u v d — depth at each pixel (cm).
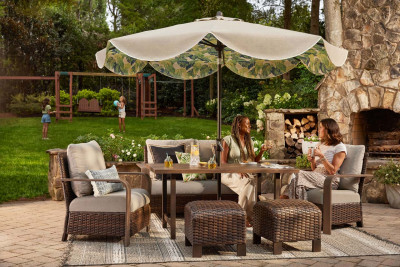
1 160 1027
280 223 414
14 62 2233
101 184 457
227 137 563
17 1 2141
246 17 1694
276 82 1398
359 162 530
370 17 768
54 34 2369
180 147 647
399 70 740
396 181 646
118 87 2433
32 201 703
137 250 425
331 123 540
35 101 2053
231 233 407
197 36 396
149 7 3194
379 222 561
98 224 448
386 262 390
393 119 804
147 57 398
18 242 453
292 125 859
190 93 2198
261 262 391
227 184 550
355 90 785
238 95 1823
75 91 2420
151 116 2092
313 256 410
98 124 1686
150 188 565
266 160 770
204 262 389
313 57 571
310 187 516
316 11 1400
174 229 474
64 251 410
